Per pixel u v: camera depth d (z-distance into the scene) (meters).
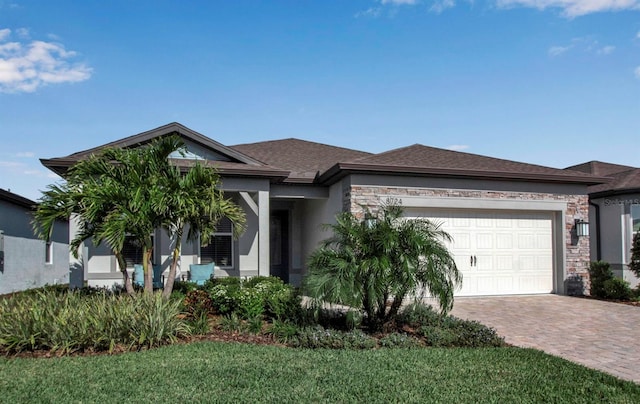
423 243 8.20
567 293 14.34
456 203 13.59
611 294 13.48
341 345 7.68
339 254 8.33
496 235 14.15
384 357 6.93
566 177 14.24
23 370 6.27
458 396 5.34
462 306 12.27
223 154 14.50
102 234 8.82
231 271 15.26
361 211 12.80
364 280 8.09
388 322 8.71
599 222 17.27
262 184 13.79
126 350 7.44
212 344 7.77
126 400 5.12
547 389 5.62
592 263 14.30
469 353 7.27
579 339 8.77
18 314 7.78
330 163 17.05
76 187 9.46
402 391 5.46
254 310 9.55
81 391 5.39
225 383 5.67
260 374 6.02
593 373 6.35
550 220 14.70
